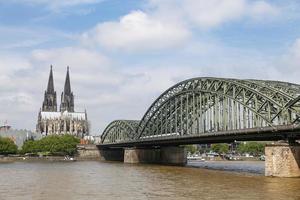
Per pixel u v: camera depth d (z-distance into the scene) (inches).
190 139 5477.4
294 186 3073.3
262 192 2753.4
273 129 3769.7
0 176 4411.9
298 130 3570.4
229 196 2586.1
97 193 2839.6
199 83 5639.8
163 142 6486.2
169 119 6653.5
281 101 4018.2
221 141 5516.7
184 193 2778.1
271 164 3941.9
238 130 4266.7
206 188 3041.3
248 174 4416.8
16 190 3043.8
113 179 3954.2
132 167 6131.9
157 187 3174.2
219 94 4948.3
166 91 6633.9
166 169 5516.7
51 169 5807.1
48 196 2696.9
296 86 4468.5
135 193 2819.9
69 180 3875.5
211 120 5108.3
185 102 6107.3
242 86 4466.0
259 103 4323.3
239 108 4520.2
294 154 3836.1
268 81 4591.5
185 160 7504.9
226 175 4281.5
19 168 6141.7
